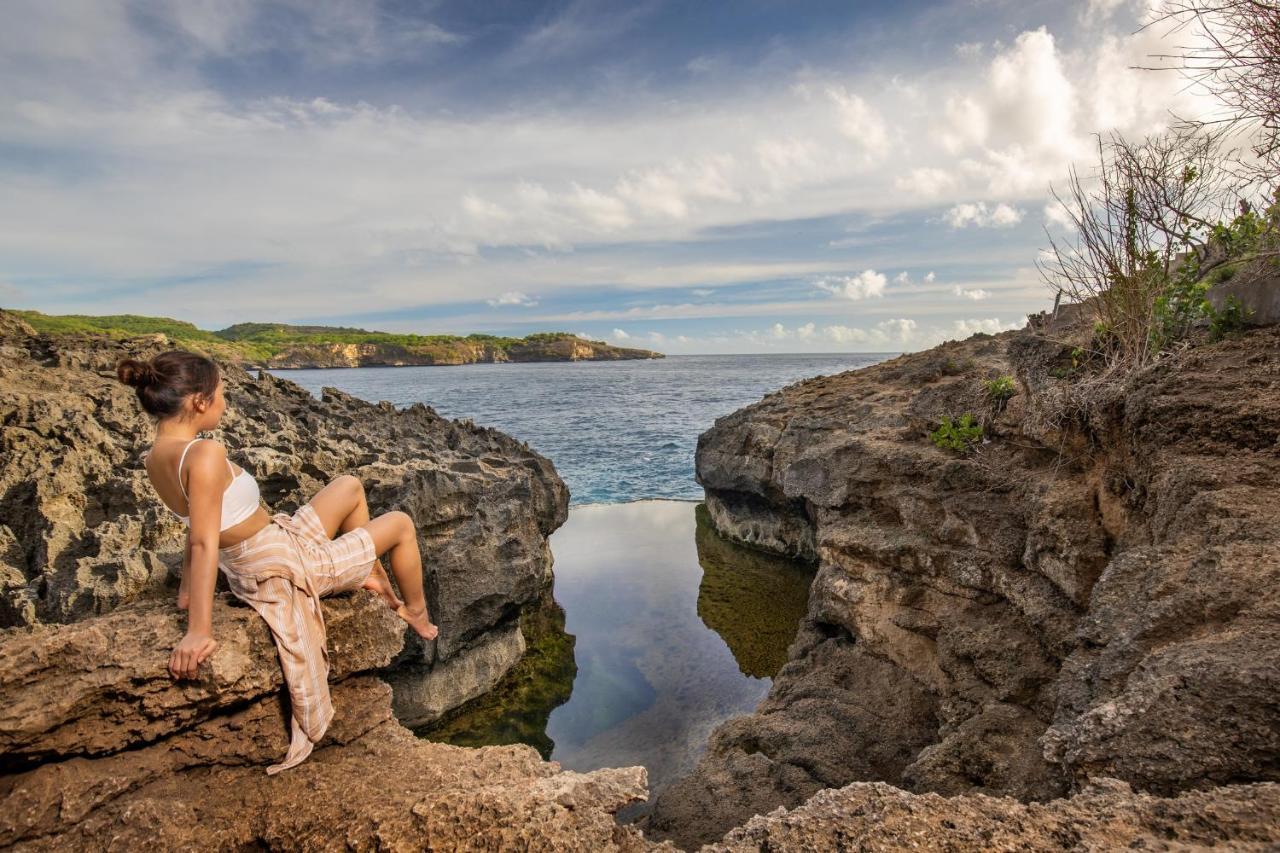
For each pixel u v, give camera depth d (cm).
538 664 1039
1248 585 338
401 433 1352
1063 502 588
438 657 896
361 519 377
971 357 1519
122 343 1431
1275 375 499
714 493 1747
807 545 1484
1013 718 544
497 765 343
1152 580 386
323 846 285
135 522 743
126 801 291
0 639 323
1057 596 586
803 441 1392
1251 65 502
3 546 702
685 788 635
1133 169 605
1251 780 257
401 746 354
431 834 283
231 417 1101
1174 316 613
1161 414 499
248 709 324
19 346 1248
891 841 254
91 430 876
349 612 360
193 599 292
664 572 1438
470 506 982
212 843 288
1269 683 272
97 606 643
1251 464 438
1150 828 236
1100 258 632
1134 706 295
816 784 622
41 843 272
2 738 266
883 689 751
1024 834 247
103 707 288
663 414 4706
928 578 734
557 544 1648
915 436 931
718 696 934
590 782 319
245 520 313
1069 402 630
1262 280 598
